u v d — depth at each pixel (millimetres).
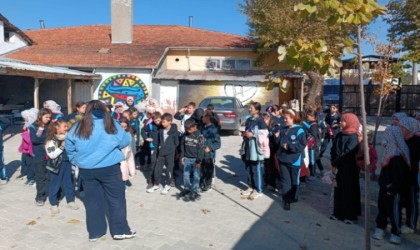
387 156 4809
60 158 5668
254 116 6812
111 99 21234
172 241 4816
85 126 4473
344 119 5566
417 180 5152
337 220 5664
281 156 6160
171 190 7195
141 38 26047
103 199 4801
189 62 23922
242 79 21688
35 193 6805
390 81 9062
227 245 4742
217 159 10430
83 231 5074
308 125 8094
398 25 17922
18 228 5145
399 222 4852
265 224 5484
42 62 21125
